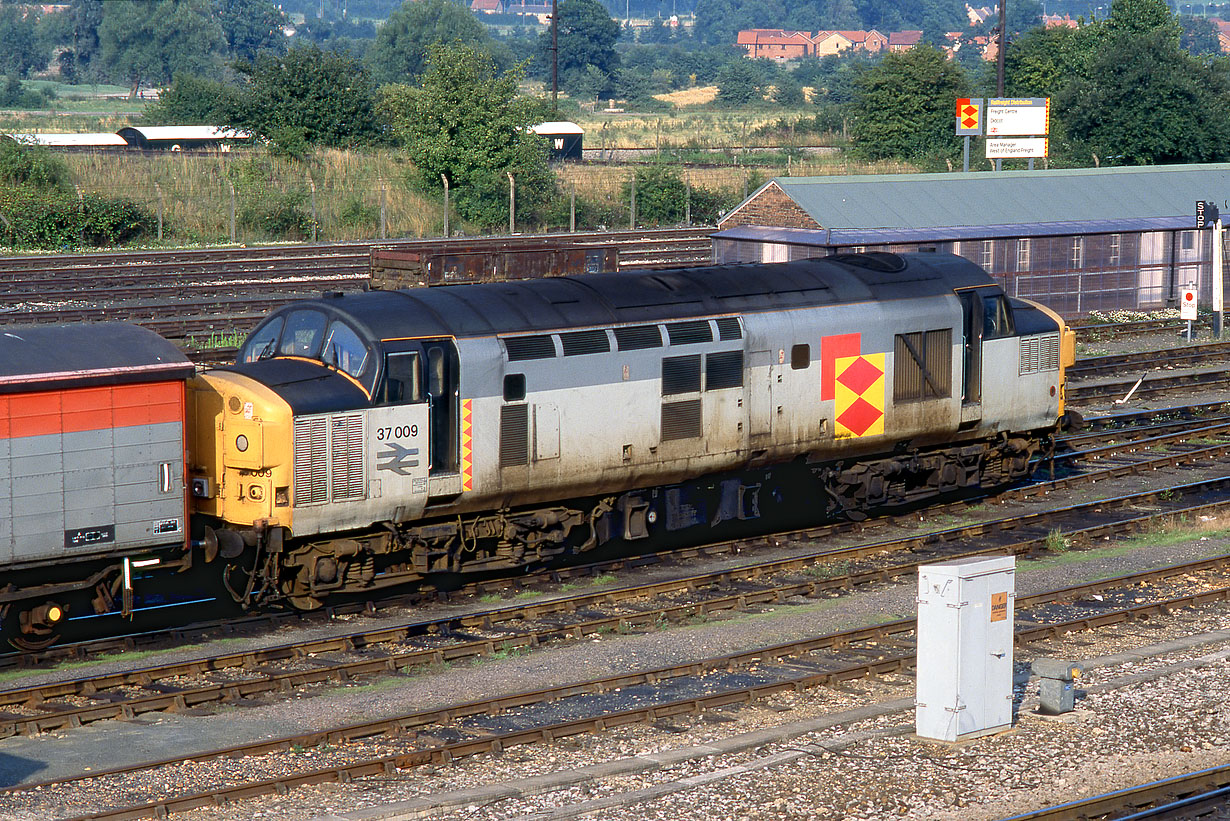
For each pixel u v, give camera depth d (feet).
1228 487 304.91
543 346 228.22
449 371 219.20
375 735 164.25
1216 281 488.02
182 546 204.23
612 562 243.60
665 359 241.96
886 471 274.77
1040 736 162.91
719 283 255.50
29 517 187.83
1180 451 334.85
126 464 195.93
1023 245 492.13
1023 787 147.13
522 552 234.79
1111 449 331.98
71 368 189.88
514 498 229.25
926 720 161.68
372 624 211.20
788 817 138.92
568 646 201.77
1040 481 309.83
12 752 157.28
